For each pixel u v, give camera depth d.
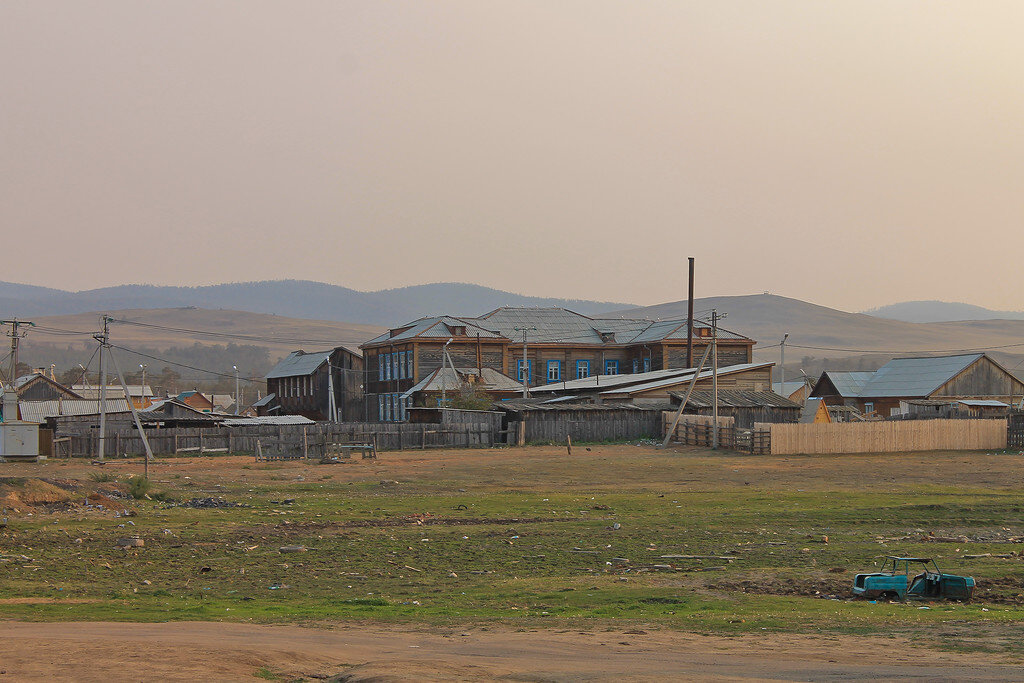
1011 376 125.56
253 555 32.88
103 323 82.00
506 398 125.38
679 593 26.09
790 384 149.75
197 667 14.78
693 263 128.25
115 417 100.94
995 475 63.38
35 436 76.62
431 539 36.59
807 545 34.97
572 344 146.38
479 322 148.38
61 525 39.06
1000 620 21.95
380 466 72.81
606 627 21.17
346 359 155.25
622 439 100.38
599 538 36.91
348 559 32.31
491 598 25.52
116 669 14.42
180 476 63.75
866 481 60.00
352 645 18.22
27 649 15.89
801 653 17.95
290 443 82.19
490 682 14.38
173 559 31.92
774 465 72.00
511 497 51.16
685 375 119.31
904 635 20.06
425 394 122.38
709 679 14.80
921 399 122.44
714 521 41.44
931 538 36.56
